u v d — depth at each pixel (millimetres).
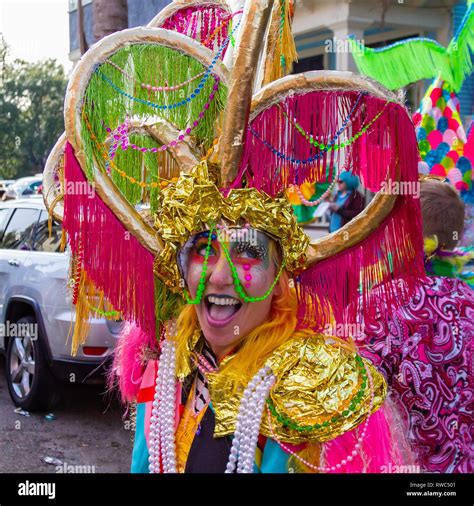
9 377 5000
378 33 9297
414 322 1954
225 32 1745
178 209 1371
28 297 4680
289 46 1575
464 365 1993
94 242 1505
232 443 1363
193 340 1521
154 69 1523
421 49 3629
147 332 1579
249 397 1355
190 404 1514
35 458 4035
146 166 1681
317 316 1440
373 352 1927
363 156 1397
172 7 1824
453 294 2035
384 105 1335
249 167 1437
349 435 1281
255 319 1389
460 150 3621
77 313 1599
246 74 1349
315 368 1327
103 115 1504
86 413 4848
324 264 1436
